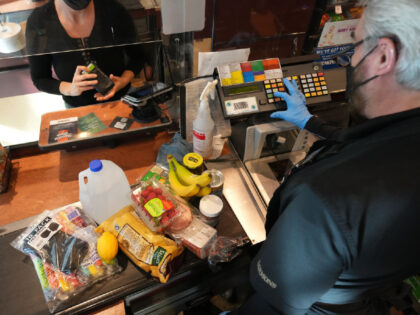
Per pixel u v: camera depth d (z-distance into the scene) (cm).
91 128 127
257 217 113
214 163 129
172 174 108
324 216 53
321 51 139
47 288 88
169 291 110
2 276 91
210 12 115
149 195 97
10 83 154
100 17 113
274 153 132
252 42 130
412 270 62
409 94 58
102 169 104
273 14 122
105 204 103
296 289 62
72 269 90
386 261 56
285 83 112
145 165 131
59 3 106
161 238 93
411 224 52
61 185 122
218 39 126
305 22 129
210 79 117
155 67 141
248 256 116
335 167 57
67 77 157
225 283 121
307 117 107
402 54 54
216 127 129
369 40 59
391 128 57
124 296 91
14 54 111
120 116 133
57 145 121
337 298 68
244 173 126
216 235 100
